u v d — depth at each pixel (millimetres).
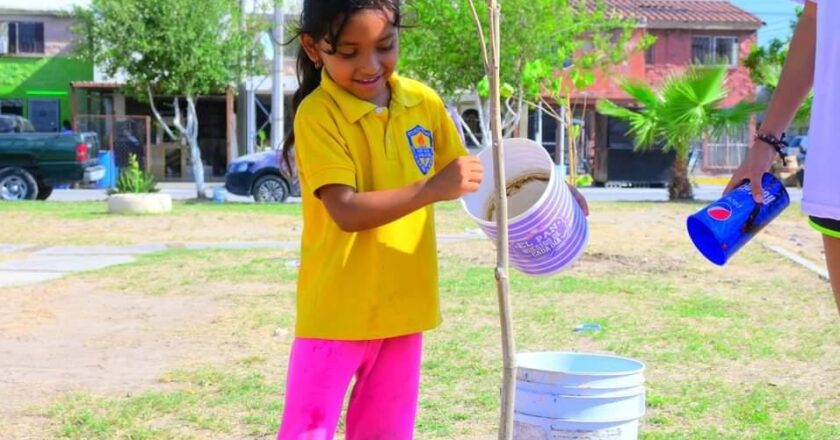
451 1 18141
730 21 33188
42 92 31781
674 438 4570
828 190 2723
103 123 28391
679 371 5855
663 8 34062
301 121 2963
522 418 3641
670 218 16125
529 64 11703
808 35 3004
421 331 3100
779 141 3096
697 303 8031
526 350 6305
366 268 2988
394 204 2803
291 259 10742
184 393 5434
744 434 4668
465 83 18938
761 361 6098
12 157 20391
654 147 29094
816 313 7621
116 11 21609
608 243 12117
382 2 2816
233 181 19953
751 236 3080
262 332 7031
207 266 10203
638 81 21656
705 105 20875
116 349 6543
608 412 3561
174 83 21766
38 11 31438
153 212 16406
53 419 4980
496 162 2723
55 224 14672
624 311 7672
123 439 4652
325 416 3010
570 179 8812
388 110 3018
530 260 3104
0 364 6129
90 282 9227
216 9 21859
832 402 5227
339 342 2992
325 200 2896
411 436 3174
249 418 4961
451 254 11039
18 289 8805
